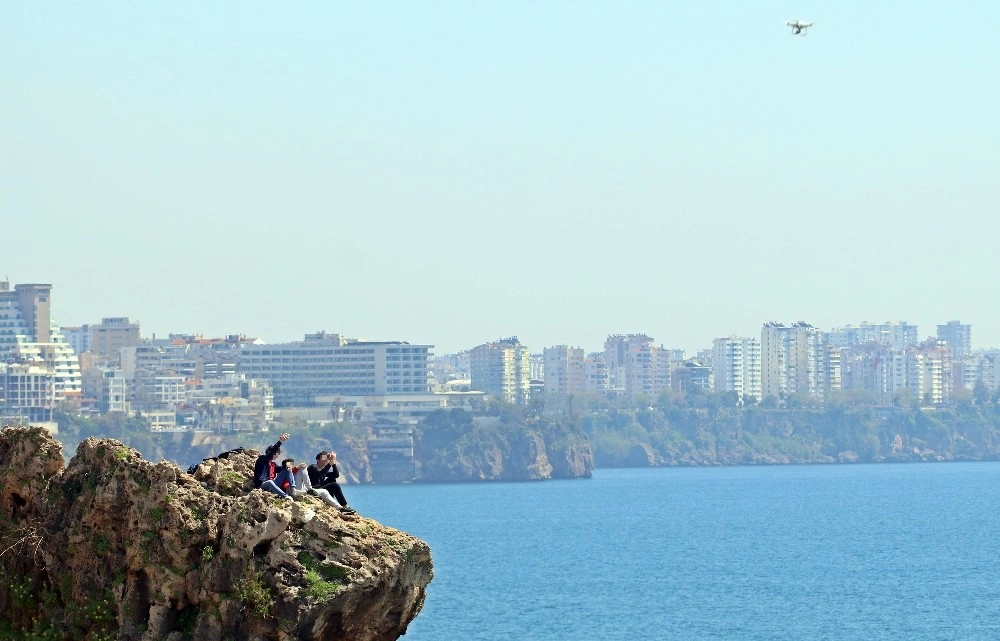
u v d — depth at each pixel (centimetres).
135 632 7619
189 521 7638
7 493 8256
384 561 7638
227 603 7488
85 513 7831
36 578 8012
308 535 7600
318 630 7494
